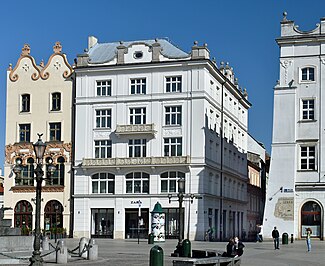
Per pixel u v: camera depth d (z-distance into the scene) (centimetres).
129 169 6975
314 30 5741
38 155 2472
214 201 7250
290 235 5556
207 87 7019
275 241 4662
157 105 6988
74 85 7438
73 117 7406
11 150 7569
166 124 6950
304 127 5691
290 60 5794
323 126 5641
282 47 5825
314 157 5647
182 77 6931
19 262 3006
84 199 7119
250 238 9300
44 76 7569
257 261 3303
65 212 7275
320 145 5628
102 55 7638
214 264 2422
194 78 6881
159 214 5922
